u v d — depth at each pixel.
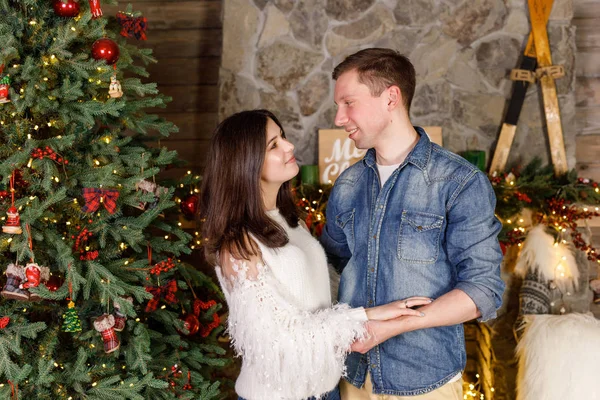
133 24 1.91
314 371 1.46
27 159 1.63
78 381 1.75
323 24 3.03
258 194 1.56
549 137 2.88
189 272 2.34
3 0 1.63
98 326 1.74
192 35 3.35
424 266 1.59
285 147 1.63
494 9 2.96
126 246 1.95
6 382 1.69
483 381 2.79
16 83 1.68
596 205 2.72
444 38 2.99
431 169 1.62
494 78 2.98
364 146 1.71
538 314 2.50
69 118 1.74
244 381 1.61
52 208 1.75
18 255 1.60
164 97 2.16
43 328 1.66
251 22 3.06
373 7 3.01
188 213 2.24
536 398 2.26
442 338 1.64
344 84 1.66
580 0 3.14
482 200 1.55
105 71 1.76
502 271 2.73
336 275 1.85
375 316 1.50
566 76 2.93
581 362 2.20
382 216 1.65
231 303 1.57
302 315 1.49
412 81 1.67
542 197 2.71
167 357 2.04
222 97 3.08
